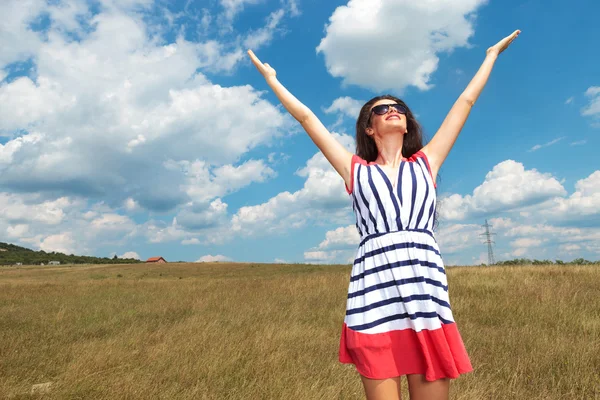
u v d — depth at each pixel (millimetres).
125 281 22906
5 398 4160
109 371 4859
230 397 4055
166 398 4027
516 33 2078
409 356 1613
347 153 1934
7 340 6926
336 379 4445
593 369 4430
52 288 18672
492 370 4617
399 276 1647
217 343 5949
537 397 3809
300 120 1989
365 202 1774
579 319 6730
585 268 13578
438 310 1647
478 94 1989
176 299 12914
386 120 1883
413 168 1820
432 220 1798
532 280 11188
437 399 1600
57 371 5078
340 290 12508
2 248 135125
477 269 15273
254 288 14844
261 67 2115
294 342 6102
